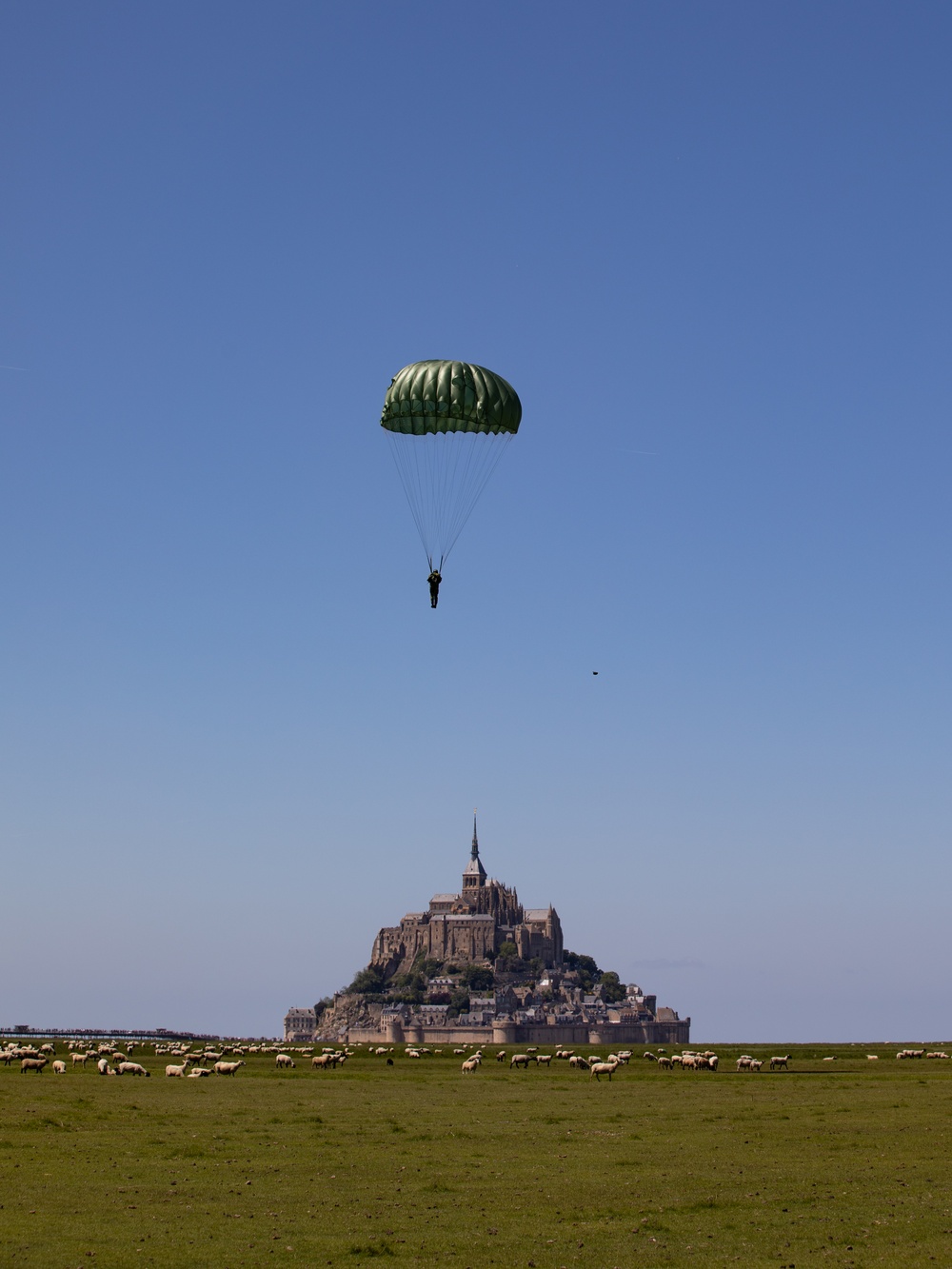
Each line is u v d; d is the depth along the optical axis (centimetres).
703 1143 8019
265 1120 9075
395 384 10950
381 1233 5362
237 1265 4797
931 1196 6166
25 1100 10000
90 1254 4888
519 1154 7538
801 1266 4888
